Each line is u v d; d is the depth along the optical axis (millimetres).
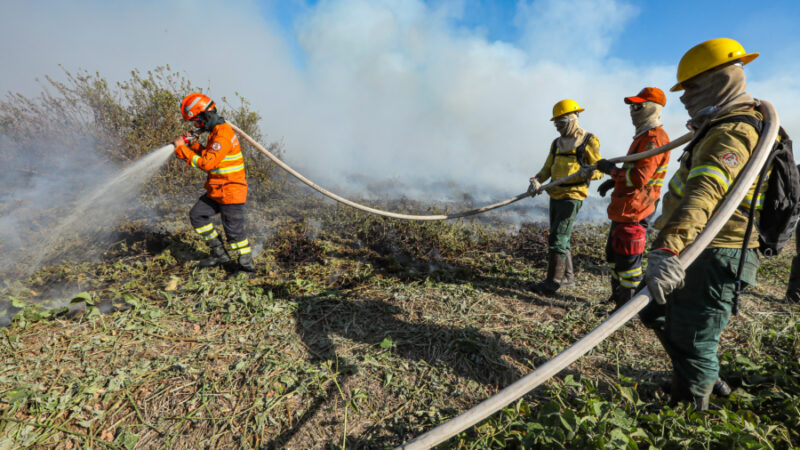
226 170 3721
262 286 3783
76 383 2328
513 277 4340
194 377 2459
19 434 1994
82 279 3656
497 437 1903
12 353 2539
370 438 2080
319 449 2027
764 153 1522
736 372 2475
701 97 1816
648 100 2832
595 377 2598
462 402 2359
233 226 3846
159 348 2719
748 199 1772
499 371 2650
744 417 2037
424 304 3535
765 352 2873
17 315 2859
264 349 2740
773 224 1738
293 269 4250
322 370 2555
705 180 1566
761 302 3803
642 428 1967
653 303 2217
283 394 2355
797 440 1890
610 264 3383
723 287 1853
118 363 2537
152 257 4270
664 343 2160
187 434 2088
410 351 2830
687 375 2012
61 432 2045
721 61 1703
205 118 3688
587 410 1972
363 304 3479
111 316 3031
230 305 3221
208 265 4070
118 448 1985
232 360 2633
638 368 2684
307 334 2986
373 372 2594
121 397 2270
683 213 1554
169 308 3205
